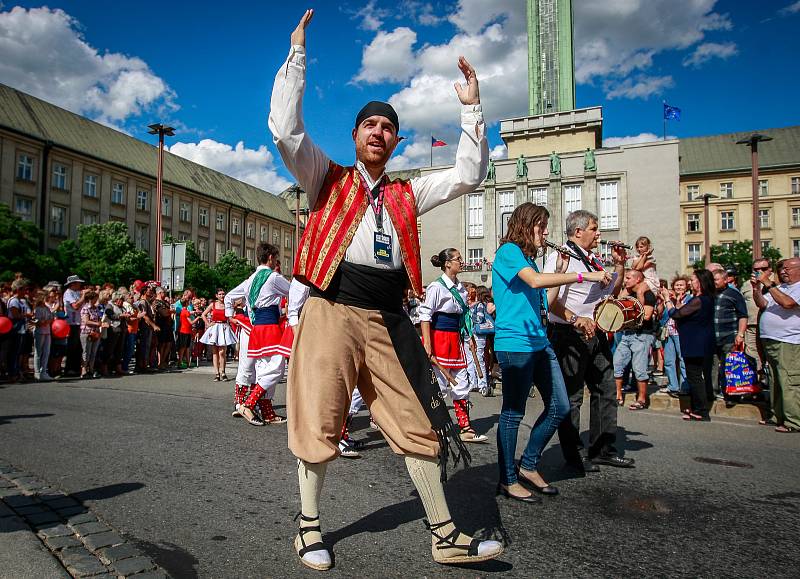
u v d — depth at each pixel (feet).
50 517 10.12
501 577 8.34
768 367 21.34
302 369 8.32
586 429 20.84
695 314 22.91
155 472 13.29
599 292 14.99
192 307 49.83
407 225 8.80
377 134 8.71
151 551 8.90
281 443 16.69
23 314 33.32
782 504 12.04
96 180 170.91
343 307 8.35
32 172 152.25
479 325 32.09
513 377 12.23
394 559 8.79
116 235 155.22
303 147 8.14
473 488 12.96
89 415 20.81
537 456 12.76
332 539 9.54
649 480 13.83
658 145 140.97
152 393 27.86
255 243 245.24
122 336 39.09
